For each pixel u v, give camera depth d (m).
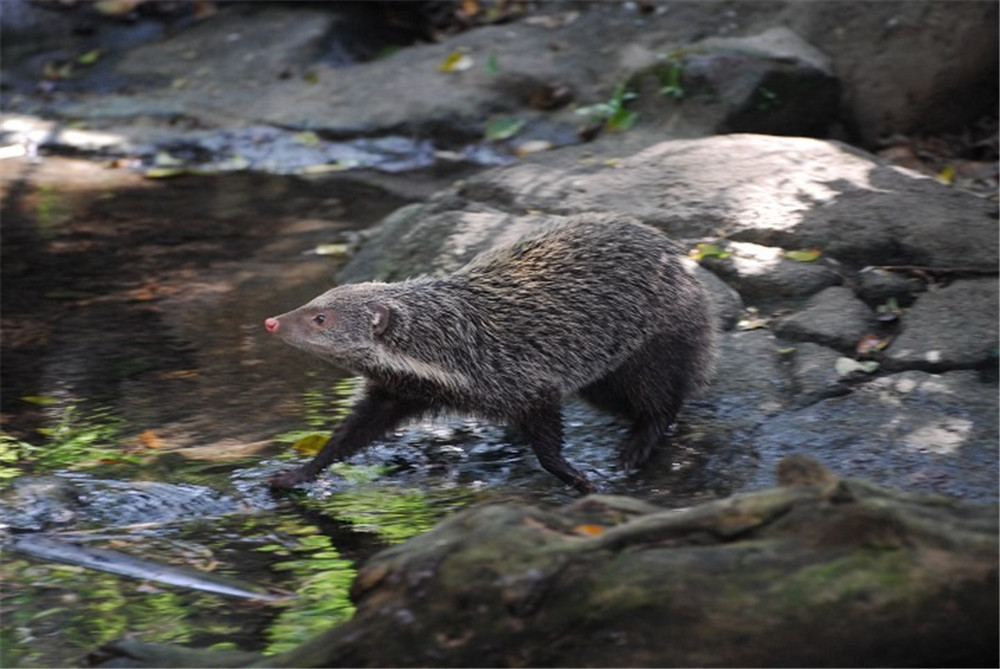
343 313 10.00
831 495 6.22
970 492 9.26
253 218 16.55
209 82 21.28
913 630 5.92
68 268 14.84
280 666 6.44
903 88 18.67
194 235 15.91
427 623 6.27
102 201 17.28
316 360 12.42
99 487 9.50
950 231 12.67
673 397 10.48
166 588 8.23
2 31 22.78
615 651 6.06
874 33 18.91
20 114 20.73
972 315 11.49
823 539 6.11
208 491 9.70
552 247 10.58
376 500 9.78
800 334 11.58
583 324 10.27
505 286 10.36
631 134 18.05
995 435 9.95
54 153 19.55
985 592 5.91
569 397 11.21
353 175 18.48
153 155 19.38
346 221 16.34
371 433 10.28
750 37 19.31
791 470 6.70
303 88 20.70
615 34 20.50
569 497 9.81
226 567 8.54
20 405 11.46
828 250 12.65
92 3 23.19
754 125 17.98
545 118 19.38
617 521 6.66
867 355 11.21
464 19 22.47
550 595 6.16
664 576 6.09
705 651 6.00
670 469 10.19
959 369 10.88
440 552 6.43
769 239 12.87
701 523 6.28
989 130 18.56
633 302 10.41
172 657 6.90
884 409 10.43
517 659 6.14
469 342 10.07
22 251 15.36
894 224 12.80
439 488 10.05
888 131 18.77
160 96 21.03
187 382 11.95
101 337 12.96
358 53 22.05
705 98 17.97
